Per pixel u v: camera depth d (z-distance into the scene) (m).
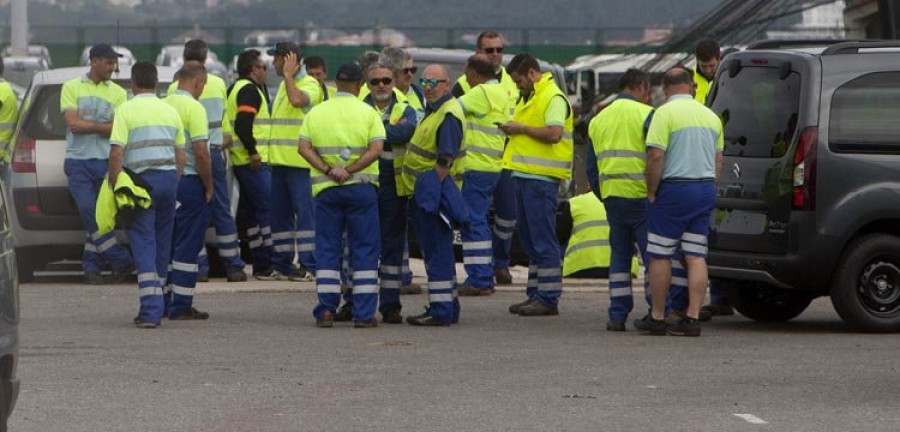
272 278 55.88
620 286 43.72
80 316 46.09
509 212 54.81
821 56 43.22
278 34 157.50
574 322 45.91
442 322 44.38
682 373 35.69
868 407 31.58
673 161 41.59
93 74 54.19
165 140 43.44
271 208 55.19
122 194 42.53
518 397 32.34
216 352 38.56
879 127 42.97
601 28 151.25
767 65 44.06
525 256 60.75
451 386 33.66
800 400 32.31
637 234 43.59
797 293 46.84
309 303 49.94
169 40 157.00
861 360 37.94
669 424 29.61
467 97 47.50
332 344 40.16
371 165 43.31
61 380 34.16
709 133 41.66
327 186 43.06
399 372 35.56
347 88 43.16
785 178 42.88
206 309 48.22
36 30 157.38
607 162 43.31
